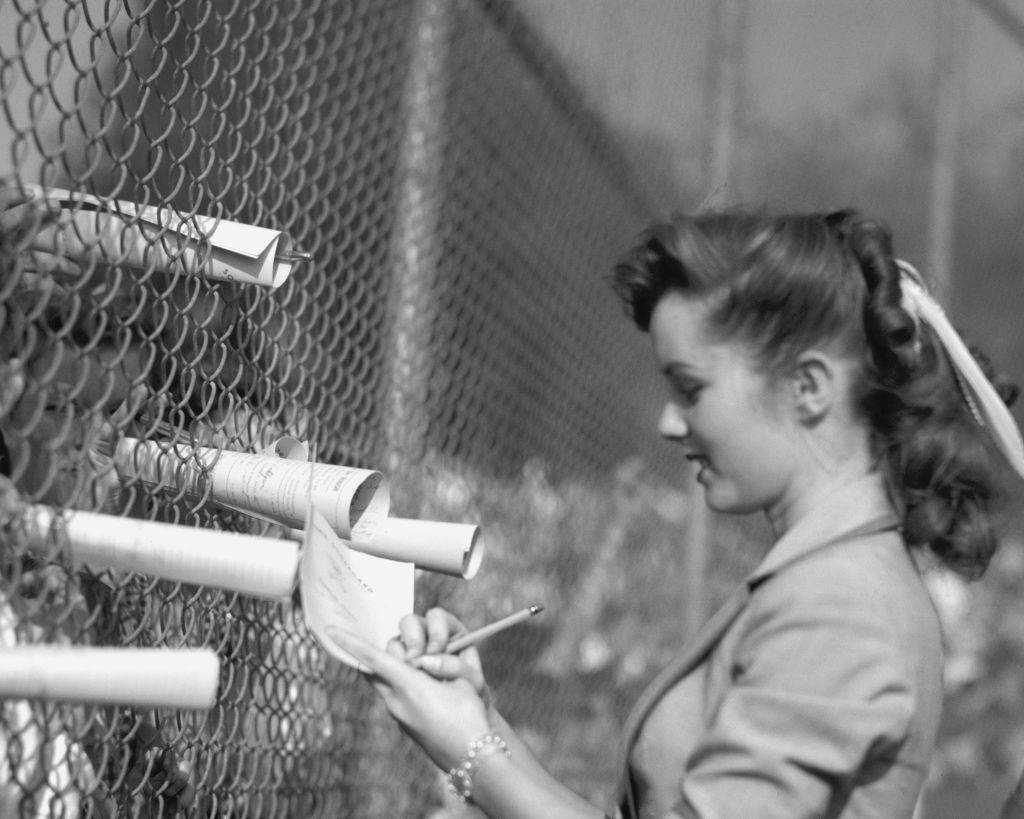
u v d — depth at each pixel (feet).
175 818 7.61
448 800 12.81
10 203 6.07
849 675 6.55
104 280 6.86
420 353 13.01
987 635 26.63
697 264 7.22
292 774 9.66
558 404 17.42
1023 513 26.89
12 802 6.01
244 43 8.33
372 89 11.91
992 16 28.68
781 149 24.00
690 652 7.23
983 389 7.72
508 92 15.67
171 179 7.45
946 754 26.14
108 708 6.95
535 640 16.14
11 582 5.95
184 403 7.22
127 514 6.73
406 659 6.95
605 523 18.83
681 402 7.49
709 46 21.62
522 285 16.31
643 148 20.22
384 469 12.41
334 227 10.81
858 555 6.91
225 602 8.18
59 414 6.49
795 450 7.27
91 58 6.47
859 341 7.26
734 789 6.43
